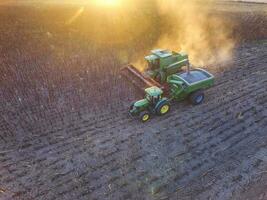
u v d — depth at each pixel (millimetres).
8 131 10562
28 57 15836
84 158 9422
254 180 8555
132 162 9273
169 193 8234
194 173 8875
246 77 14609
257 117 11477
